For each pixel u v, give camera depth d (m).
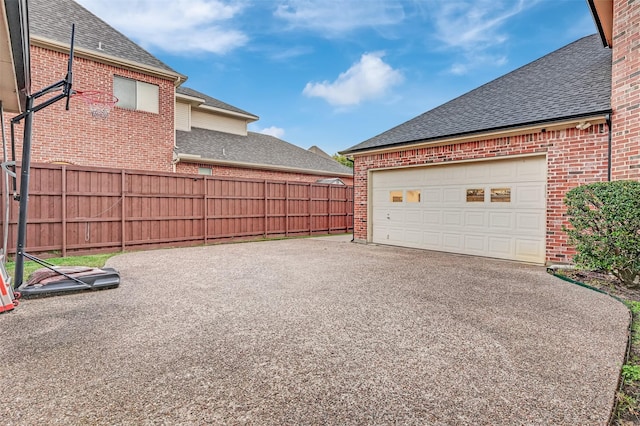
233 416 2.04
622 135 5.89
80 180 8.26
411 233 9.82
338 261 7.58
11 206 7.23
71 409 2.11
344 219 15.55
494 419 2.02
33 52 9.78
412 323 3.62
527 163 7.42
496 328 3.46
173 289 5.04
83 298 4.55
